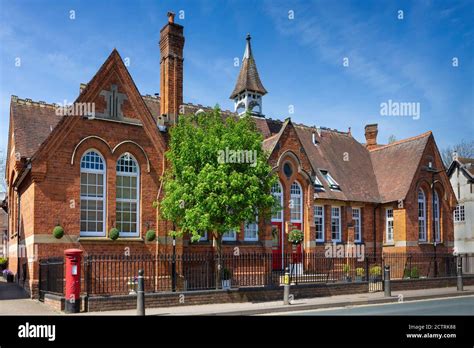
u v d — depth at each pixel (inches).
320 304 752.3
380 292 936.3
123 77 874.1
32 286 772.0
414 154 1316.4
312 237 1094.4
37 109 954.1
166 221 885.8
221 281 815.7
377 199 1288.1
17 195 1000.2
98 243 816.9
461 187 1742.1
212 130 804.0
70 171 807.7
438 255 1243.2
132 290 753.6
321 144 1362.0
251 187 764.0
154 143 895.1
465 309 729.6
